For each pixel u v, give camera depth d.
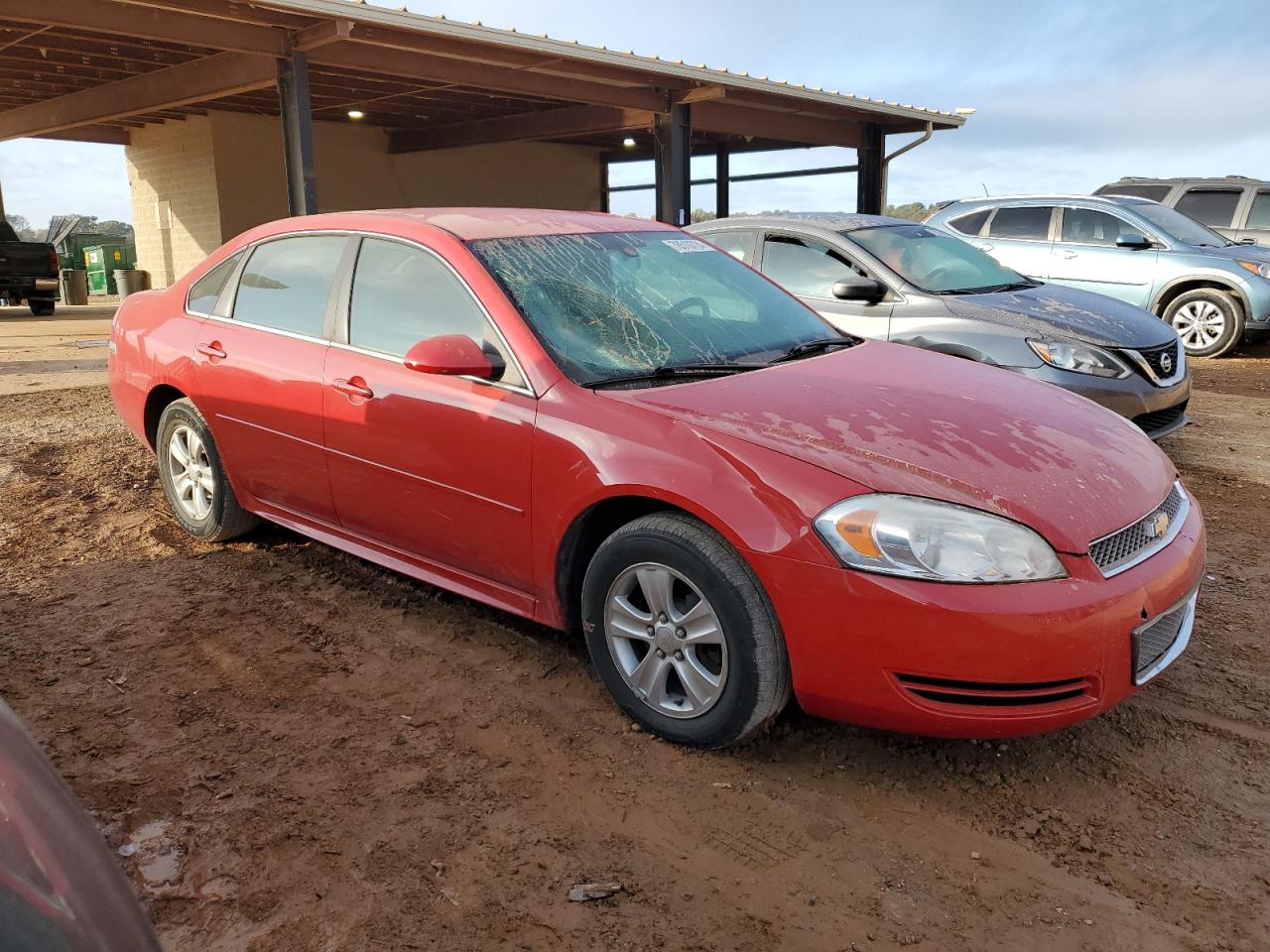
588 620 2.96
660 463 2.67
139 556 4.35
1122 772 2.70
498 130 19.67
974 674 2.33
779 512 2.49
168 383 4.34
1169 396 5.55
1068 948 2.05
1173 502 2.90
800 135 18.09
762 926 2.12
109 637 3.53
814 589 2.43
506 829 2.45
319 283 3.79
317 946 2.05
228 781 2.64
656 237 4.00
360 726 2.93
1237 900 2.19
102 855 1.16
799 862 2.33
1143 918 2.14
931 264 6.26
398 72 12.11
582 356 3.10
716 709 2.67
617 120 17.58
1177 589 2.63
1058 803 2.56
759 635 2.54
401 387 3.32
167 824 2.45
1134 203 10.75
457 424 3.14
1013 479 2.57
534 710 3.03
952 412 2.96
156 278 20.88
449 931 2.10
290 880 2.26
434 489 3.28
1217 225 12.45
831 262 6.25
